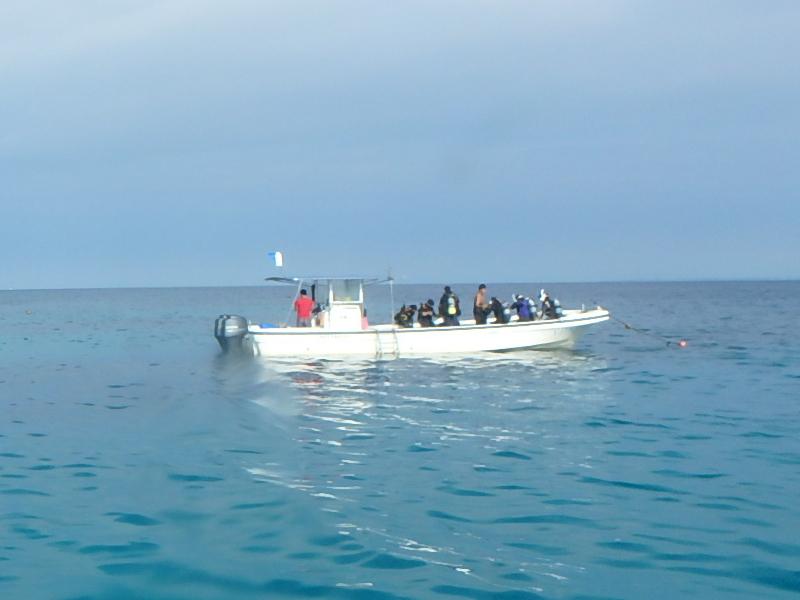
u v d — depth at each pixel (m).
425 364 23.73
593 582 7.43
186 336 41.66
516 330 25.08
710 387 19.89
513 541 8.52
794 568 7.75
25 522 9.28
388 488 10.56
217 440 13.75
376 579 7.53
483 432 14.24
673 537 8.62
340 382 20.50
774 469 11.49
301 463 12.00
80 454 12.77
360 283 24.72
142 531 8.94
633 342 33.94
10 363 27.70
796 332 39.84
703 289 178.00
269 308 82.88
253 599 7.12
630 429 14.45
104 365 26.80
